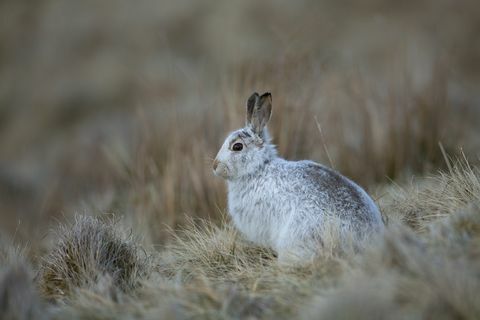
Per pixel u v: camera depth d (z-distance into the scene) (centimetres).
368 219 2086
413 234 1867
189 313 1705
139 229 3030
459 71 5828
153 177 3419
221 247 2316
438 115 3606
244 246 2338
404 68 3788
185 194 3219
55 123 7119
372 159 3541
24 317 1700
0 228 3759
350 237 1959
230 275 2103
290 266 1936
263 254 2303
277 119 3209
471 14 7688
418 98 3638
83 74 7625
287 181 2231
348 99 3922
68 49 8138
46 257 2333
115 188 3900
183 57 7300
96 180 4353
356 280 1628
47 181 4881
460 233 1825
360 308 1506
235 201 2347
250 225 2303
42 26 8519
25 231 3216
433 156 3525
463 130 3781
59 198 4078
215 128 3397
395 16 7694
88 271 2108
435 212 2203
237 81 3431
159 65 7088
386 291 1559
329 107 3662
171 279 2094
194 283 1914
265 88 3275
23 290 1753
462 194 2178
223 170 2334
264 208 2255
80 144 5825
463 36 7281
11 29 8556
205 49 7406
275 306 1712
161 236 3094
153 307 1756
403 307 1538
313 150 3362
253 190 2288
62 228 2409
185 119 3575
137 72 7100
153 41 7688
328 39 5438
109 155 4019
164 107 3988
